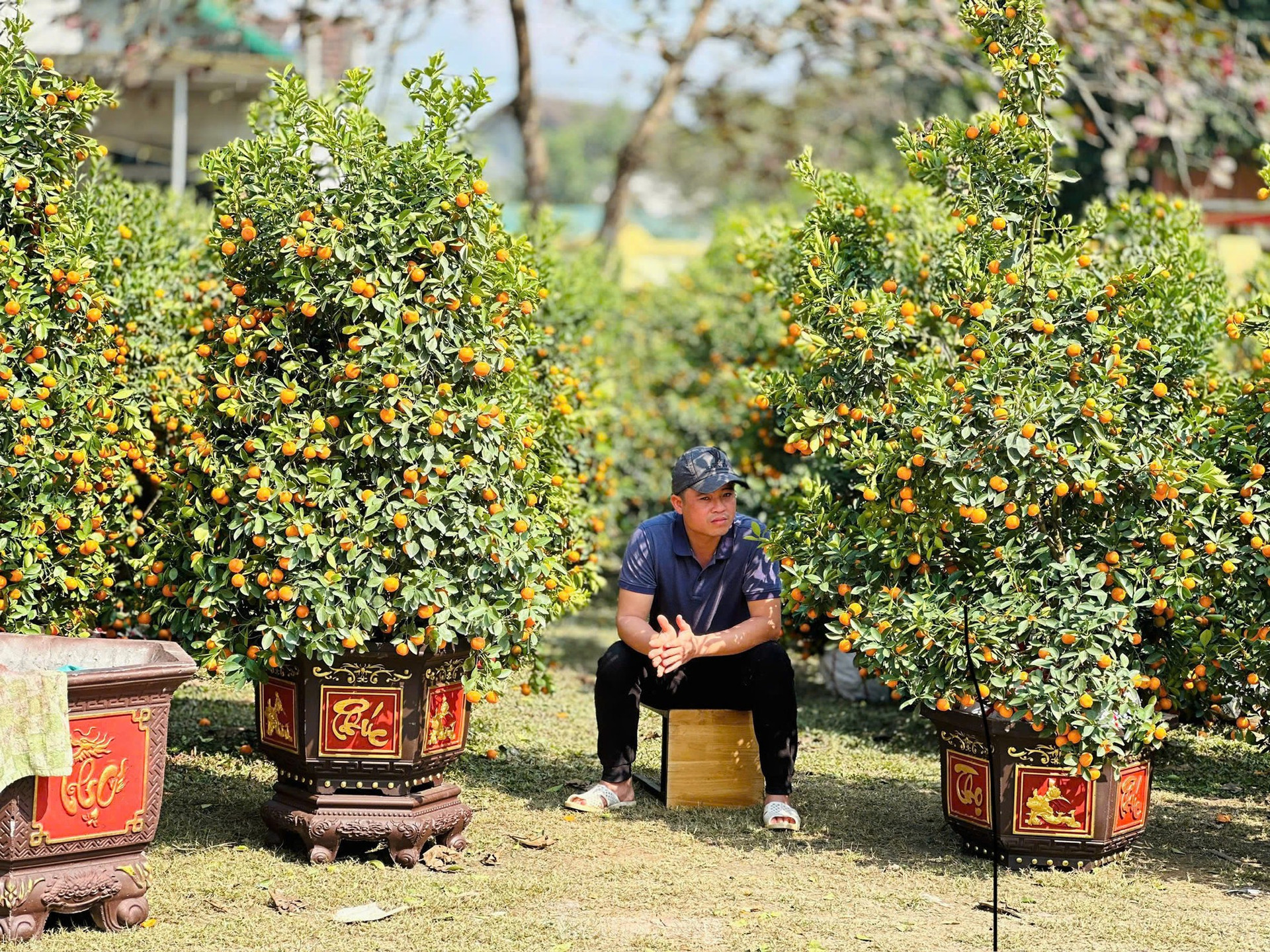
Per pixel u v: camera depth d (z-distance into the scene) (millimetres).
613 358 9125
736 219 8156
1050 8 10336
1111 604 3996
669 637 4391
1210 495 3992
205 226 7441
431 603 3893
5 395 3922
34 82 4051
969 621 3943
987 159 4363
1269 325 4277
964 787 4211
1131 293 4430
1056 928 3598
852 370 4461
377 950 3328
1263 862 4285
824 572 4270
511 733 5812
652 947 3406
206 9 13328
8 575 4133
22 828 3283
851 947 3434
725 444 9156
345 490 3936
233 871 3879
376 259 3945
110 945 3291
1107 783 4043
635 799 4895
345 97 4492
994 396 4004
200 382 4414
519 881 3900
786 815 4539
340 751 3992
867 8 11070
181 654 3596
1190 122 11133
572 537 5348
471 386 4090
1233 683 4191
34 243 4152
